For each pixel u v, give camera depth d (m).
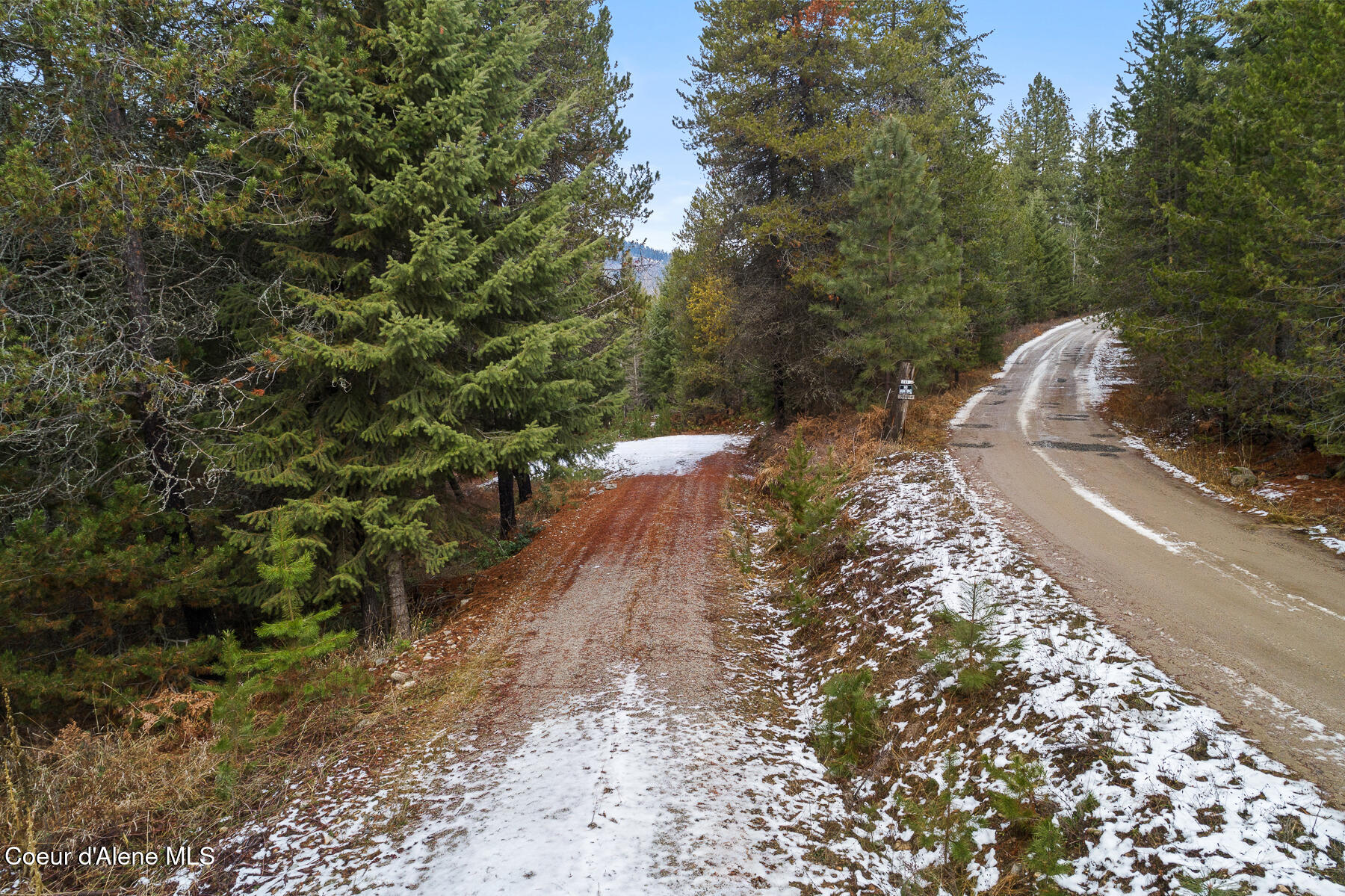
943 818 4.89
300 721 7.37
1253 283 12.48
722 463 22.94
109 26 7.38
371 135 8.80
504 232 10.02
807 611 9.80
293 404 9.44
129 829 5.59
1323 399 11.30
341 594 10.06
